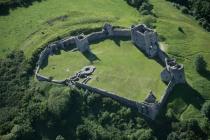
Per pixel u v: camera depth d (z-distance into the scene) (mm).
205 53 187500
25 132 167875
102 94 169375
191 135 153125
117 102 166125
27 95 179375
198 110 161500
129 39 192125
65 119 168125
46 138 168125
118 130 160250
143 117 161750
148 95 161500
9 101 180500
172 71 164875
